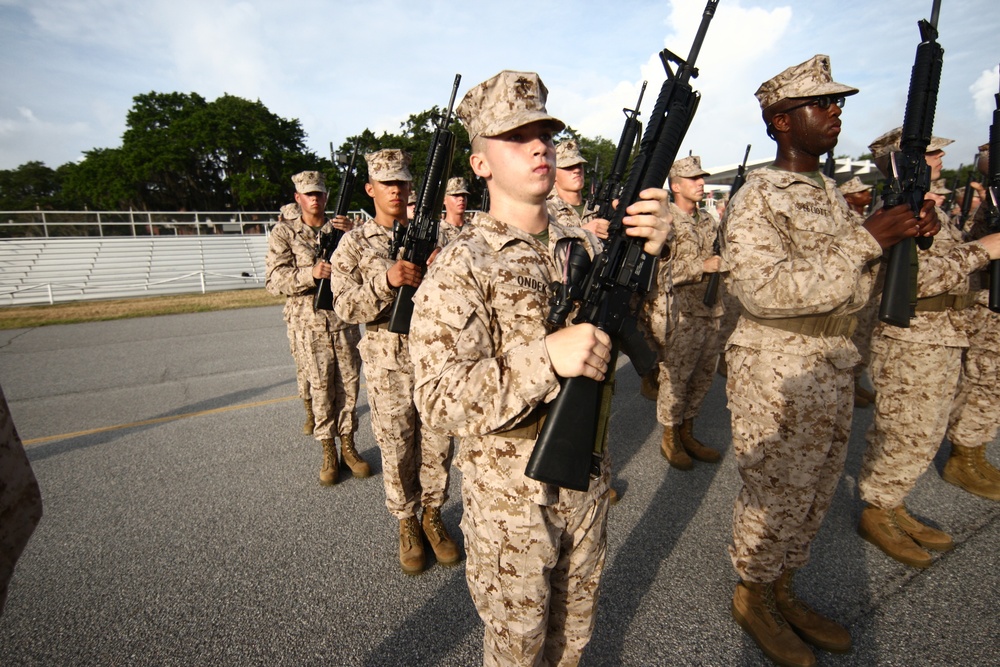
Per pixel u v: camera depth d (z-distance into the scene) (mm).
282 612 2785
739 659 2410
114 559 3244
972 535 3219
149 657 2512
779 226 2357
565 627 1849
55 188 70000
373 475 4316
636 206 1532
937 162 4406
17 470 1213
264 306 13797
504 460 1635
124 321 11898
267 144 52781
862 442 4633
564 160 4754
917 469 2988
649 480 4055
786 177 2350
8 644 2598
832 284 2197
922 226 2492
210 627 2688
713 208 15977
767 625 2443
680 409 4191
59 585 3018
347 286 3396
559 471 1410
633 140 3660
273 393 6449
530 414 1620
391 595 2900
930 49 2584
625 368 7188
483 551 1706
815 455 2320
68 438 5172
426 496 3260
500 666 1758
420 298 1556
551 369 1376
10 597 2926
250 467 4477
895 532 3088
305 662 2467
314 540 3414
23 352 8984
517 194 1632
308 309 4742
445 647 2529
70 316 12602
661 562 3072
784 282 2242
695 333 4145
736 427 2555
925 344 2941
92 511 3801
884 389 3127
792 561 2516
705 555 3123
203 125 50844
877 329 3229
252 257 25844
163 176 52781
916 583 2824
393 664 2443
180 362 8055
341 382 4297
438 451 3195
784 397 2334
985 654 2363
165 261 24109
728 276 2527
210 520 3662
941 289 2885
